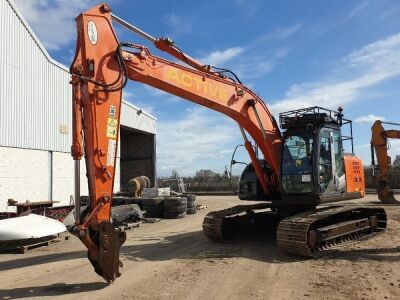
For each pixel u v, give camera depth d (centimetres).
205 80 956
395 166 3869
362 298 630
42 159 2041
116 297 648
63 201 2166
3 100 1816
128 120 2970
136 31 830
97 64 733
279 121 1095
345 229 1072
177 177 4531
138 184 2136
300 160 1056
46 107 2069
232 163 1153
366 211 1209
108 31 755
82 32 720
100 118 718
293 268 832
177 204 1830
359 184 1180
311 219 948
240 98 1038
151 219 1698
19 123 1902
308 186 1041
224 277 766
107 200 703
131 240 1221
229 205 2652
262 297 642
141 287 703
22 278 780
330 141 1079
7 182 1834
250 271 811
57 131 2142
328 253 961
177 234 1335
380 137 2075
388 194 2094
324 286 697
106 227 686
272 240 1160
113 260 693
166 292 673
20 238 1033
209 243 1141
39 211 1623
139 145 3600
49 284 733
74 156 682
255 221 1262
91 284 726
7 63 1839
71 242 1195
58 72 2155
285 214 1182
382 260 893
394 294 650
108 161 719
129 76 823
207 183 4922
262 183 1155
